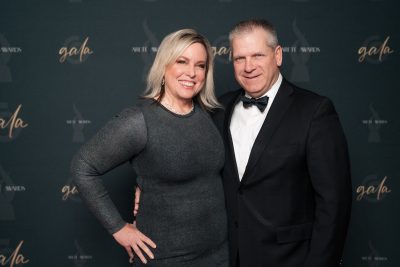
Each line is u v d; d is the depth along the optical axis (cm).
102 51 205
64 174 210
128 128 127
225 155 144
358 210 209
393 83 203
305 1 202
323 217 126
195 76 135
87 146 133
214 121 155
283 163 131
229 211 142
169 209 132
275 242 133
